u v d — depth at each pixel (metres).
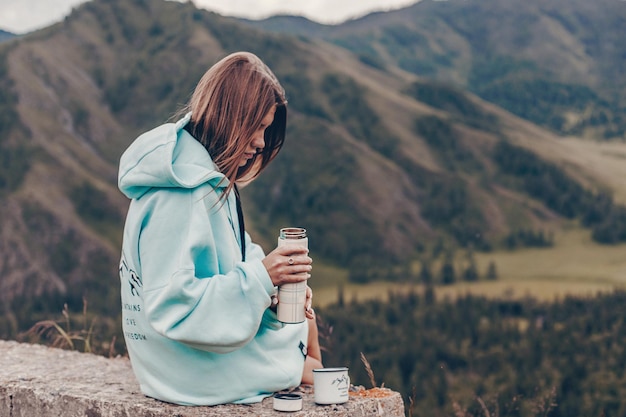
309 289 2.70
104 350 4.93
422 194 175.75
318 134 183.88
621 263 151.00
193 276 2.35
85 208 147.75
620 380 68.56
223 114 2.54
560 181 184.50
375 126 193.12
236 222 2.76
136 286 2.56
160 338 2.53
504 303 127.44
